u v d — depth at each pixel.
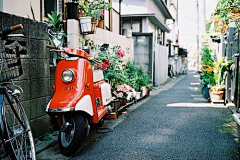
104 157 3.87
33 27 4.38
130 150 4.16
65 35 5.88
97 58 6.21
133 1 16.42
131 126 5.68
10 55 3.85
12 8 5.33
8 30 2.79
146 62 13.65
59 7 6.87
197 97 10.11
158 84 14.74
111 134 5.08
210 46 14.62
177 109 7.61
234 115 4.21
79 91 3.92
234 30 8.18
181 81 18.30
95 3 7.36
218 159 3.79
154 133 5.13
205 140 4.68
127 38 10.80
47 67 4.76
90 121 4.23
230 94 8.21
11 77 3.01
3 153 3.68
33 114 4.39
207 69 8.74
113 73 6.38
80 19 6.37
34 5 6.00
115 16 10.94
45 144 4.35
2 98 2.99
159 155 3.94
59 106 3.71
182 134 5.05
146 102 9.00
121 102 7.11
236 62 7.29
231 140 4.68
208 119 6.30
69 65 4.05
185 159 3.79
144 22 16.22
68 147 3.79
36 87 4.46
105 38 8.32
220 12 7.38
